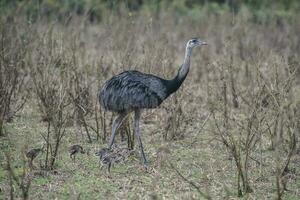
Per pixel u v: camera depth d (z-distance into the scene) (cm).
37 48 1953
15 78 1658
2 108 1597
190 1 3706
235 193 1221
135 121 1393
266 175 1330
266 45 2717
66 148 1474
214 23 3006
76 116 1653
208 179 1298
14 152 1430
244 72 2198
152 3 3422
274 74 1581
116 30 2414
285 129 1585
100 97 1397
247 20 2922
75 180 1270
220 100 1692
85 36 2616
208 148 1517
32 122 1680
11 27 2144
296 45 2766
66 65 1759
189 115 1677
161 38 2341
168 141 1563
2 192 1184
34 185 1230
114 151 1352
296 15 3322
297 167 1381
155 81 1391
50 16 2817
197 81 2145
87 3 3031
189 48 1443
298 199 1201
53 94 1602
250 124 1284
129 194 1199
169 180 1284
